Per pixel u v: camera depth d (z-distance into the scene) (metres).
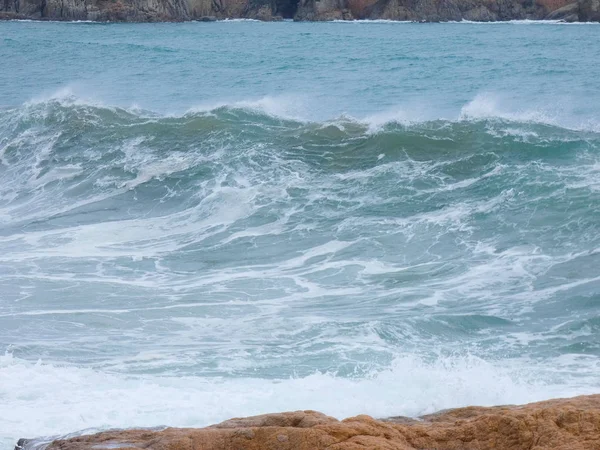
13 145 58.59
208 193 47.56
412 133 51.22
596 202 40.81
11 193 52.03
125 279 35.84
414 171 48.03
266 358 27.19
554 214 40.56
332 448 15.62
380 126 53.16
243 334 29.58
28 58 133.12
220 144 53.91
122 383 24.73
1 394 23.67
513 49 140.12
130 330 30.23
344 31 194.25
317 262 37.56
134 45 152.50
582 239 37.84
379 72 107.38
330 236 40.62
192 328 30.36
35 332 30.06
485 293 33.12
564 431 16.02
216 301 33.06
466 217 41.50
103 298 33.50
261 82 99.62
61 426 21.19
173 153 53.94
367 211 43.44
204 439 16.69
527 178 44.34
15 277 36.06
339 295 33.53
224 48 146.50
